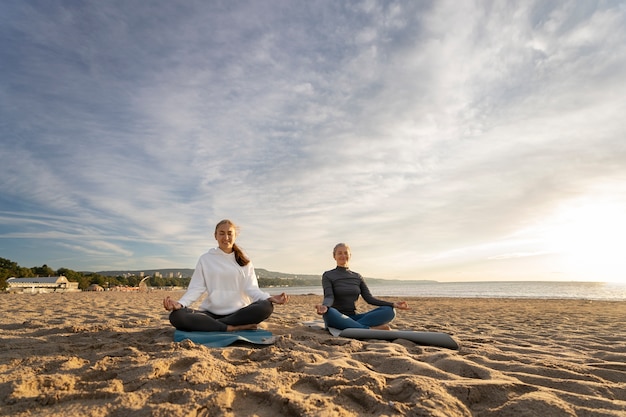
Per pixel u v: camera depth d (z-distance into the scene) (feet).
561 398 6.17
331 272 16.44
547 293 109.60
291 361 8.36
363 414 5.65
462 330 18.08
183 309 11.90
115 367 7.59
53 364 7.91
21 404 5.58
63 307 29.14
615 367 8.61
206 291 13.48
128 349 9.23
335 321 14.14
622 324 22.02
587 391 6.70
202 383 6.53
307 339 12.30
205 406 5.54
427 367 7.88
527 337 15.55
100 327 13.92
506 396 6.30
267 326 15.10
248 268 13.96
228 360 8.62
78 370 7.50
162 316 20.90
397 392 6.47
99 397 5.94
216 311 13.23
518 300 58.29
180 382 6.57
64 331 13.30
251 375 7.24
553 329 19.22
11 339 11.52
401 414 5.52
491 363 8.68
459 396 6.23
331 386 6.67
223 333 11.79
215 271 13.37
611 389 6.74
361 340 12.54
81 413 5.27
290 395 6.00
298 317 23.18
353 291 16.03
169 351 9.03
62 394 5.88
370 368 8.35
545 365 8.45
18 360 8.39
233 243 13.96
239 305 13.46
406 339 12.05
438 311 33.53
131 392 6.07
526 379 7.33
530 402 5.82
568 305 43.65
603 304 45.98
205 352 9.17
